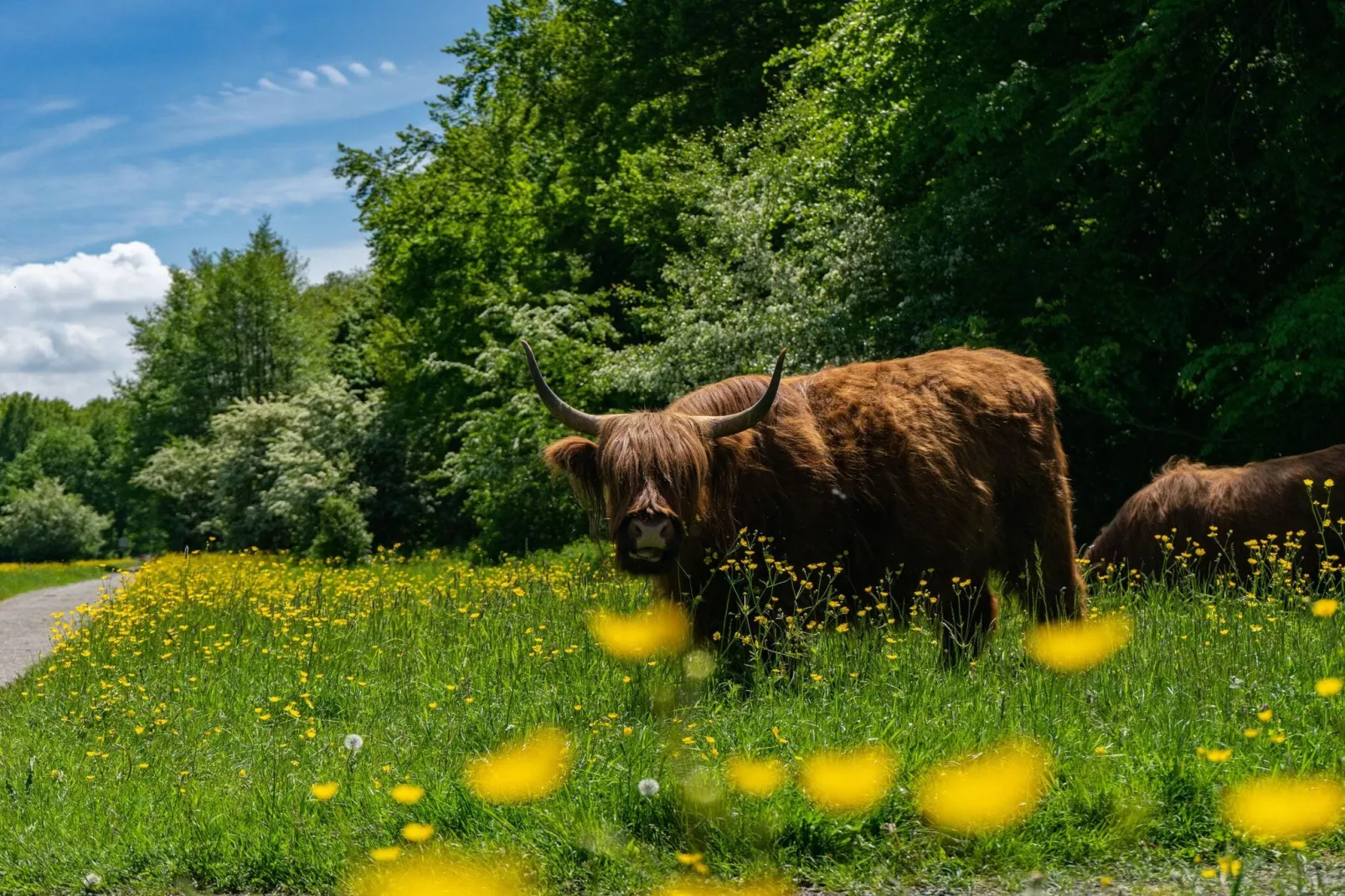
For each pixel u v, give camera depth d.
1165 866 3.42
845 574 6.17
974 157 16.50
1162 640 5.70
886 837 3.64
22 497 89.00
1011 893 3.32
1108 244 15.59
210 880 3.81
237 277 57.19
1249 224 14.99
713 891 3.22
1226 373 13.88
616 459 5.50
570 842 3.66
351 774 4.57
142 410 61.62
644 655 5.31
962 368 6.73
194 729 6.10
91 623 9.98
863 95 17.39
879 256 16.92
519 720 5.16
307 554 28.23
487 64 36.12
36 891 3.82
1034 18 15.28
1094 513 16.06
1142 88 13.55
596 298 26.41
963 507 6.29
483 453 24.72
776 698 5.18
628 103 31.64
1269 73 14.21
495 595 8.70
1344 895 3.05
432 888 2.62
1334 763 3.86
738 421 5.79
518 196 31.39
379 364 38.25
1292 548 8.23
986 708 4.69
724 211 19.33
